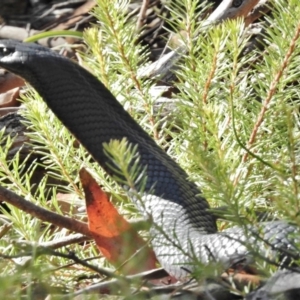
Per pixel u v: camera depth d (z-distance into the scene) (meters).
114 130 6.13
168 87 8.20
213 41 6.73
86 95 6.18
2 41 6.27
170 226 5.64
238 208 5.00
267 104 6.70
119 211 6.93
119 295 4.88
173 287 4.96
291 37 6.50
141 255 5.59
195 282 4.95
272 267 4.89
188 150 5.17
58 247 6.21
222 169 5.00
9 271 5.29
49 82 6.11
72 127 6.12
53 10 13.27
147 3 10.95
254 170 6.64
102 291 5.04
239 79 7.29
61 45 11.46
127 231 5.79
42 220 6.41
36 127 7.18
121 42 7.00
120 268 5.36
